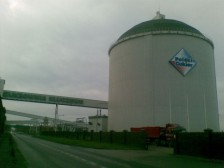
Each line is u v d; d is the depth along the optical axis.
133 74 58.72
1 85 72.31
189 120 53.69
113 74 65.19
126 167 16.58
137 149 36.00
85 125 121.62
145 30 59.59
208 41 61.00
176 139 28.80
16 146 35.28
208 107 56.19
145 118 54.91
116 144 44.50
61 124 134.00
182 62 56.09
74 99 80.38
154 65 56.41
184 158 23.84
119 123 60.28
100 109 87.50
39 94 76.44
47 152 27.89
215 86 61.91
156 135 45.16
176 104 54.06
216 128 57.59
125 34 63.75
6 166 15.16
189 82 55.66
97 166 16.84
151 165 18.12
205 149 24.55
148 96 55.44
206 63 58.94
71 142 50.75
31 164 17.39
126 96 59.38
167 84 55.03
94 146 39.22
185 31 58.12
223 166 18.50
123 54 62.03
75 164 17.78
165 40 57.09
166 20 62.38
